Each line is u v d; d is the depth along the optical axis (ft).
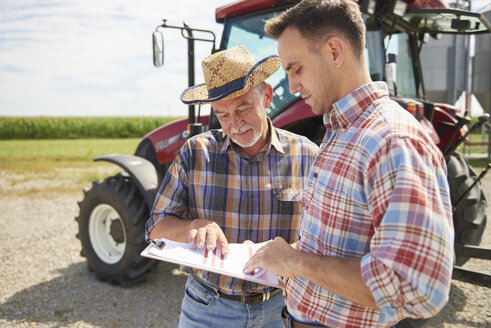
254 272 4.21
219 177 5.47
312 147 5.79
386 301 2.83
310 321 3.81
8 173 38.63
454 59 27.81
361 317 3.41
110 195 12.05
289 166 5.57
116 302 11.64
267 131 5.55
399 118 3.16
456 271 9.03
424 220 2.77
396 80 12.03
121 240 12.48
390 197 2.91
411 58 13.21
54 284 12.89
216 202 5.46
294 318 4.00
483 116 10.01
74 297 11.96
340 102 3.47
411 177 2.85
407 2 10.48
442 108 12.21
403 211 2.80
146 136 14.66
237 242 5.49
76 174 37.65
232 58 5.00
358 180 3.21
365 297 3.02
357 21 3.42
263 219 5.48
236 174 5.46
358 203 3.23
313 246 3.62
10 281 13.12
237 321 5.41
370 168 3.08
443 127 12.14
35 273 13.78
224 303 5.38
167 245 4.53
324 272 3.22
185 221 5.18
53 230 18.86
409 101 9.79
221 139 5.60
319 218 3.55
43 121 101.40
